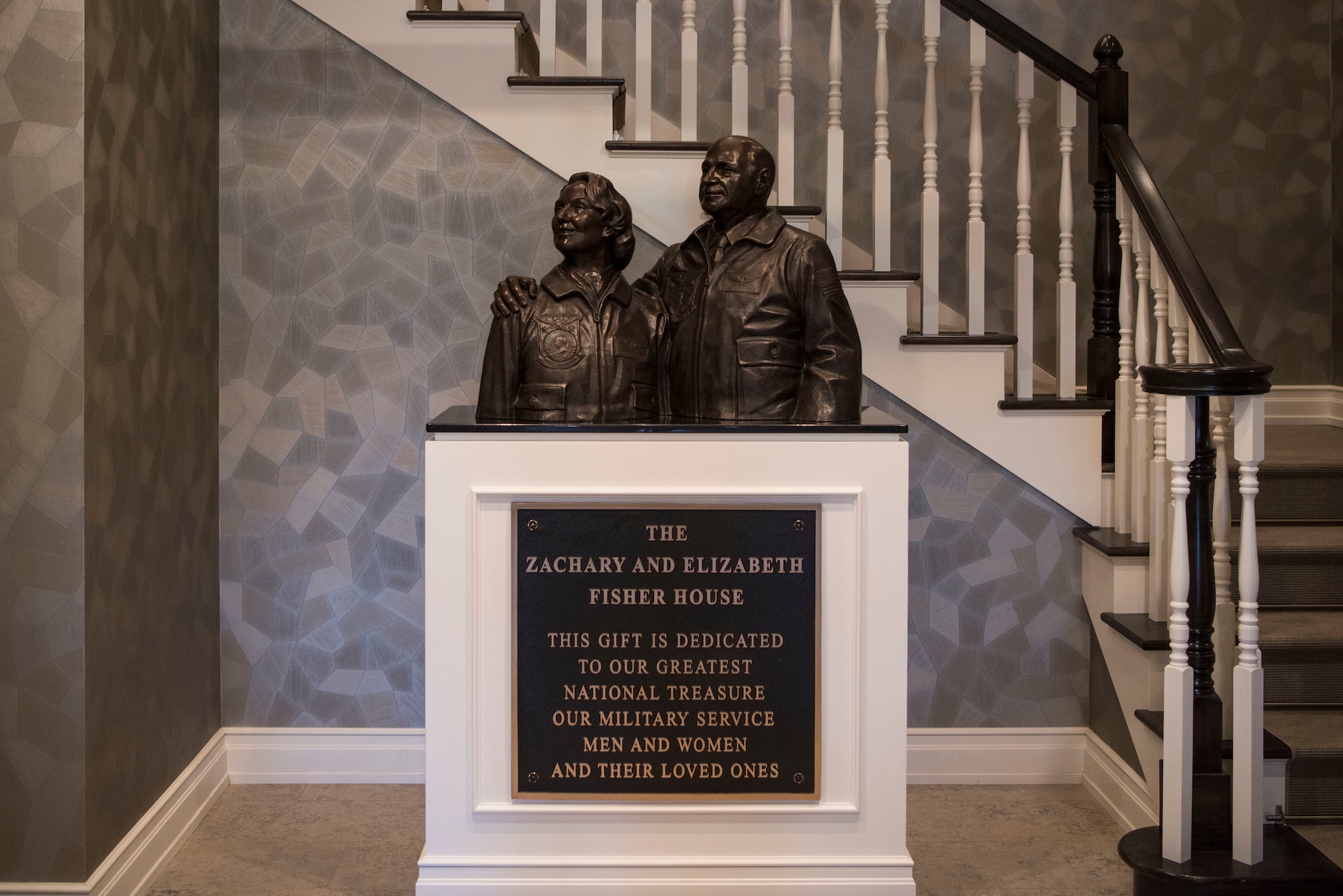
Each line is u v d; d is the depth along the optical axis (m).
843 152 3.50
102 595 2.39
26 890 2.31
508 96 3.04
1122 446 3.09
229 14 3.08
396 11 3.05
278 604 3.19
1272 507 3.21
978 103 3.10
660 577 2.26
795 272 2.47
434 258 3.13
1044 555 3.23
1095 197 3.20
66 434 2.28
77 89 2.26
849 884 2.31
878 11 3.06
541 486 2.25
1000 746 3.26
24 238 2.27
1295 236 3.99
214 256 3.09
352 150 3.11
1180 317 2.72
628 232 2.57
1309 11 3.92
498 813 2.29
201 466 3.02
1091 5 3.84
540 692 2.28
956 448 3.20
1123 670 2.92
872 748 2.29
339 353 3.15
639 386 2.51
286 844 2.82
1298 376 4.05
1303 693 2.78
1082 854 2.78
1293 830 2.52
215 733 3.15
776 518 2.25
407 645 3.21
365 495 3.18
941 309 3.73
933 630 3.24
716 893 2.31
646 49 3.04
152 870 2.60
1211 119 3.93
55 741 2.31
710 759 2.29
